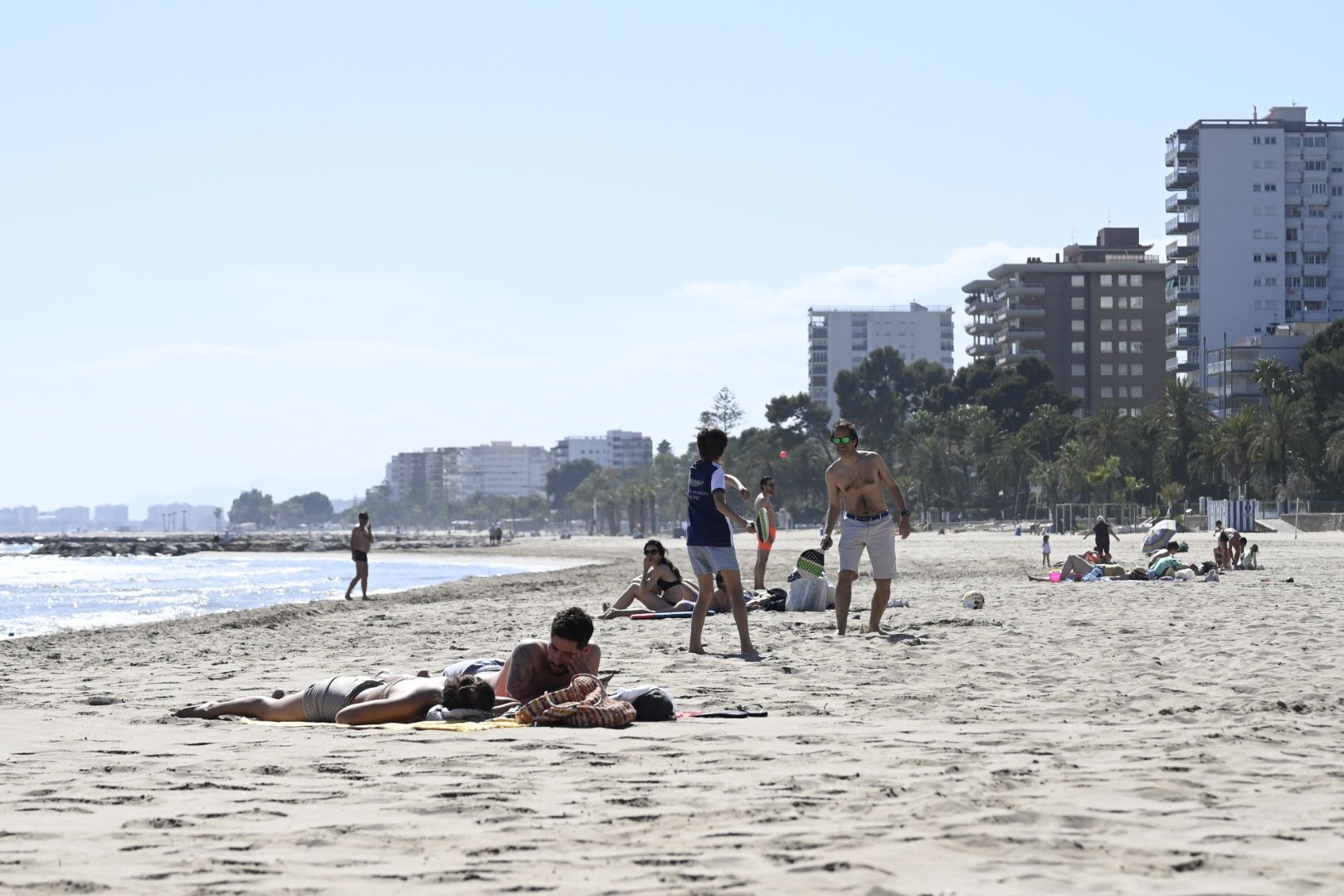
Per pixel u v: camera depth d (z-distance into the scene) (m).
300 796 6.91
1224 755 7.89
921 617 21.27
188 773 7.69
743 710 10.42
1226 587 30.62
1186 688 11.91
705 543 15.90
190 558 151.50
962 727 9.50
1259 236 188.62
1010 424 195.38
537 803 6.62
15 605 49.22
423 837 5.86
